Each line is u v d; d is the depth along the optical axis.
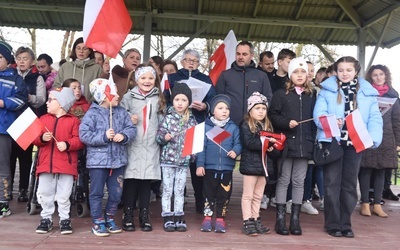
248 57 4.16
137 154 3.43
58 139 3.30
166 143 3.48
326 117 3.33
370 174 4.58
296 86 3.65
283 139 3.35
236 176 7.98
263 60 4.96
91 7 3.55
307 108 3.60
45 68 4.97
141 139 3.45
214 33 8.92
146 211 3.52
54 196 3.34
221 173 3.53
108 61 4.41
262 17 8.19
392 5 7.16
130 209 3.49
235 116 4.05
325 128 3.34
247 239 3.31
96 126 3.31
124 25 3.68
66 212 3.31
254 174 3.44
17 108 3.75
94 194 3.27
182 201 3.55
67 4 7.84
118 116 3.38
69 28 8.78
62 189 3.30
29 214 3.87
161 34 8.88
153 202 4.82
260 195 3.56
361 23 8.04
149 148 3.46
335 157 3.43
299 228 3.54
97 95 3.35
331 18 8.30
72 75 4.18
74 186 3.80
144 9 7.95
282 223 3.55
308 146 3.52
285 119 3.49
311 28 8.79
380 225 4.08
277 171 3.52
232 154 3.48
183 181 3.55
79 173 3.83
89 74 4.23
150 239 3.18
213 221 3.90
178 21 8.47
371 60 7.58
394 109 4.55
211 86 4.14
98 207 3.29
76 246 2.92
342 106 3.53
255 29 8.74
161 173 3.61
